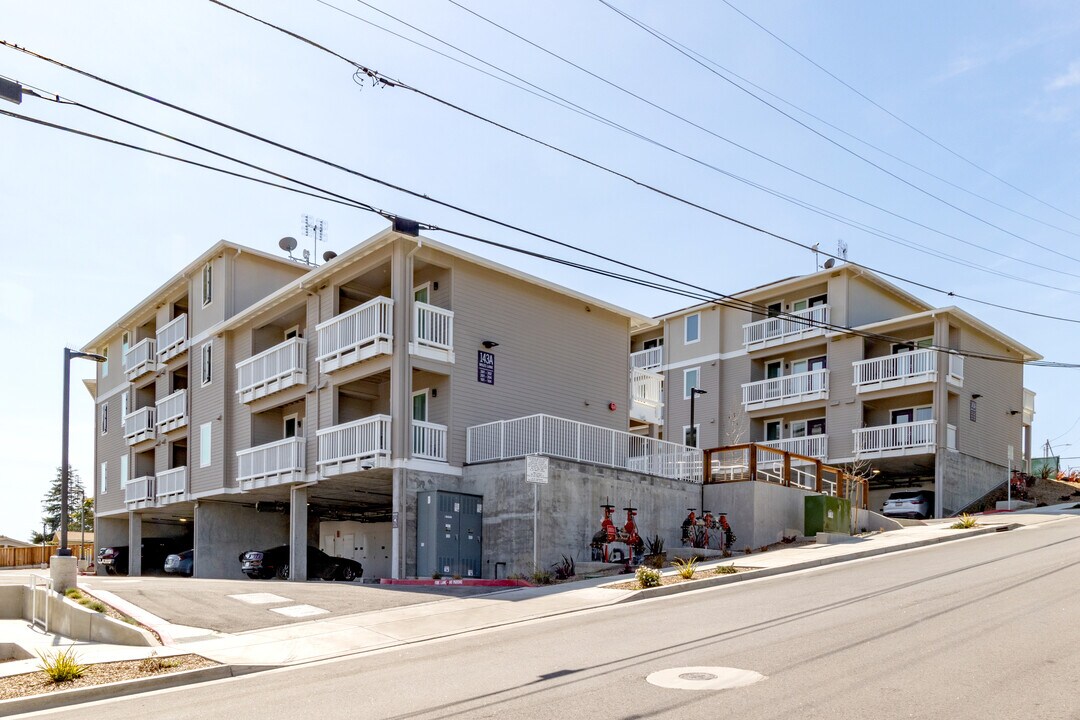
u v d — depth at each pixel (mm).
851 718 7082
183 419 32844
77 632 14227
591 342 28078
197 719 8289
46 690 9891
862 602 12680
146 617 14367
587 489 21953
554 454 21859
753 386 39656
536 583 19531
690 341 43219
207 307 32500
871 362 35656
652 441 24828
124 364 39812
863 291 37625
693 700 7859
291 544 25969
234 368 30672
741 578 17109
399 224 13516
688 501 24812
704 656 9695
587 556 21641
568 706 7926
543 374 26266
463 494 21922
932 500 34125
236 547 31750
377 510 32125
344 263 24844
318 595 16703
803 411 38562
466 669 9914
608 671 9281
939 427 33375
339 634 12891
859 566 17609
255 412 29016
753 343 39812
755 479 24312
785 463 25547
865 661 8938
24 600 17828
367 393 26922
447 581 19500
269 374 27656
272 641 12492
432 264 24266
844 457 35938
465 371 24109
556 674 9312
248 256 31891
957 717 6992
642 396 35750
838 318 36875
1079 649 8969
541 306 26641
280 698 9023
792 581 15984
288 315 28703
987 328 36531
